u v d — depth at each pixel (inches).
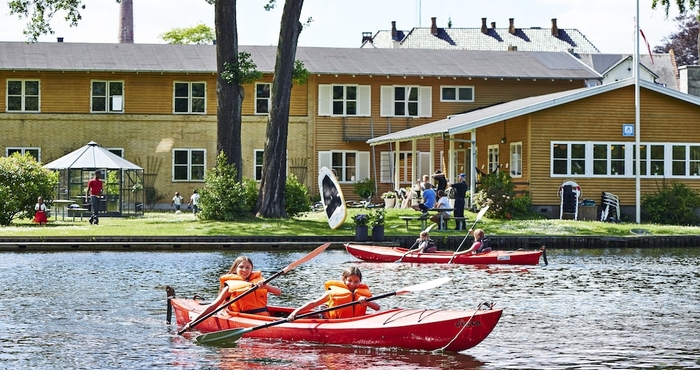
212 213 1429.6
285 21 1457.9
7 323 656.4
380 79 2023.9
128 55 1989.4
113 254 1117.7
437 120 2043.6
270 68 1971.0
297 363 538.0
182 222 1428.4
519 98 2074.3
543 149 1536.7
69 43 2038.6
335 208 1330.0
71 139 1941.4
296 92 2004.2
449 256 1058.1
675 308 730.2
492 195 1461.6
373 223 1239.5
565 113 1541.6
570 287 848.3
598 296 791.1
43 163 1931.6
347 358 548.7
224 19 1488.7
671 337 615.5
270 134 1465.3
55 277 897.5
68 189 1628.9
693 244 1296.8
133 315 689.6
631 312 709.9
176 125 1967.3
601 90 1533.0
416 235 1250.6
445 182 1382.9
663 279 907.4
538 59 2167.8
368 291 601.9
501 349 576.1
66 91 1939.0
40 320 668.7
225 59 1497.3
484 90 2062.0
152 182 1957.4
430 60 2096.5
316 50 2113.7
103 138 1950.1
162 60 1974.7
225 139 1498.5
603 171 1551.4
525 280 897.5
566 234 1285.7
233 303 613.0
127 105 1953.7
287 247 1204.5
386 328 563.2
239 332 579.2
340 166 2018.9
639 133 1501.0
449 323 549.3
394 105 2033.7
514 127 1603.1
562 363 540.7
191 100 1972.2
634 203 1555.1
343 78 2010.3
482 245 1066.7
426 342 557.6
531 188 1533.0
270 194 1466.5
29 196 1421.0
